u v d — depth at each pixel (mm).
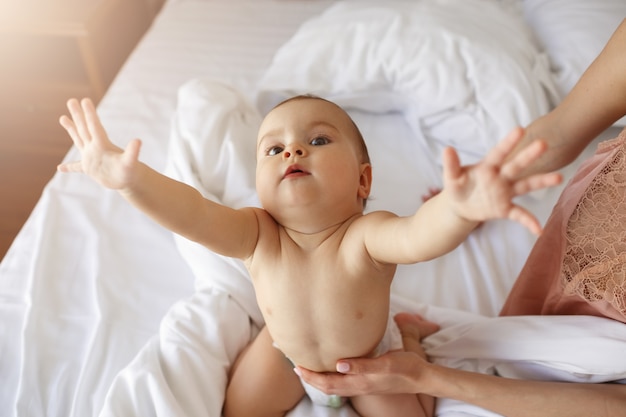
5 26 1845
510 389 795
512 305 955
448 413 850
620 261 753
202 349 878
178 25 1801
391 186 1259
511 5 1646
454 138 1306
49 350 965
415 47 1337
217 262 980
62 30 1842
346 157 766
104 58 2006
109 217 1192
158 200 642
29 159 2084
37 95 2018
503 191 480
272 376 853
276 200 748
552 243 865
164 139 1376
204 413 819
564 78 1313
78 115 600
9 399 918
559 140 837
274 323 788
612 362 786
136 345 968
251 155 1175
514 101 1247
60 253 1121
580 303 850
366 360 786
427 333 964
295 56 1429
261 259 780
